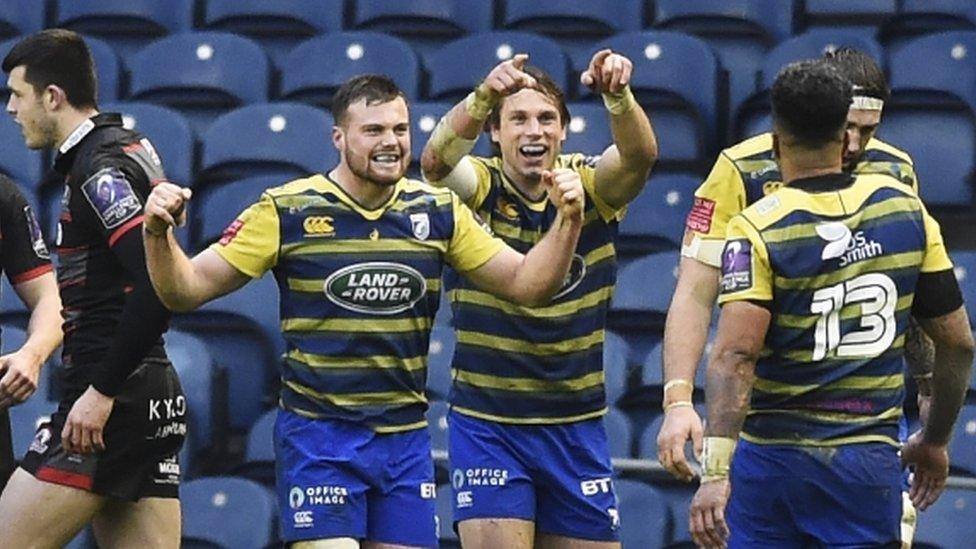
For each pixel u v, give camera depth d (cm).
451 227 2161
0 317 3544
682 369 2111
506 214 2320
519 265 2138
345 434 2162
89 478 2253
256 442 3238
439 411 3241
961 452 3130
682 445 2055
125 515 2314
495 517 2336
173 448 2320
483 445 2341
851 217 1930
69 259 2266
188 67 4050
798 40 3862
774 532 1983
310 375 2156
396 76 3988
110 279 2250
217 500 3125
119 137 2256
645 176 2295
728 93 3903
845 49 2192
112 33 4300
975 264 3456
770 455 1967
